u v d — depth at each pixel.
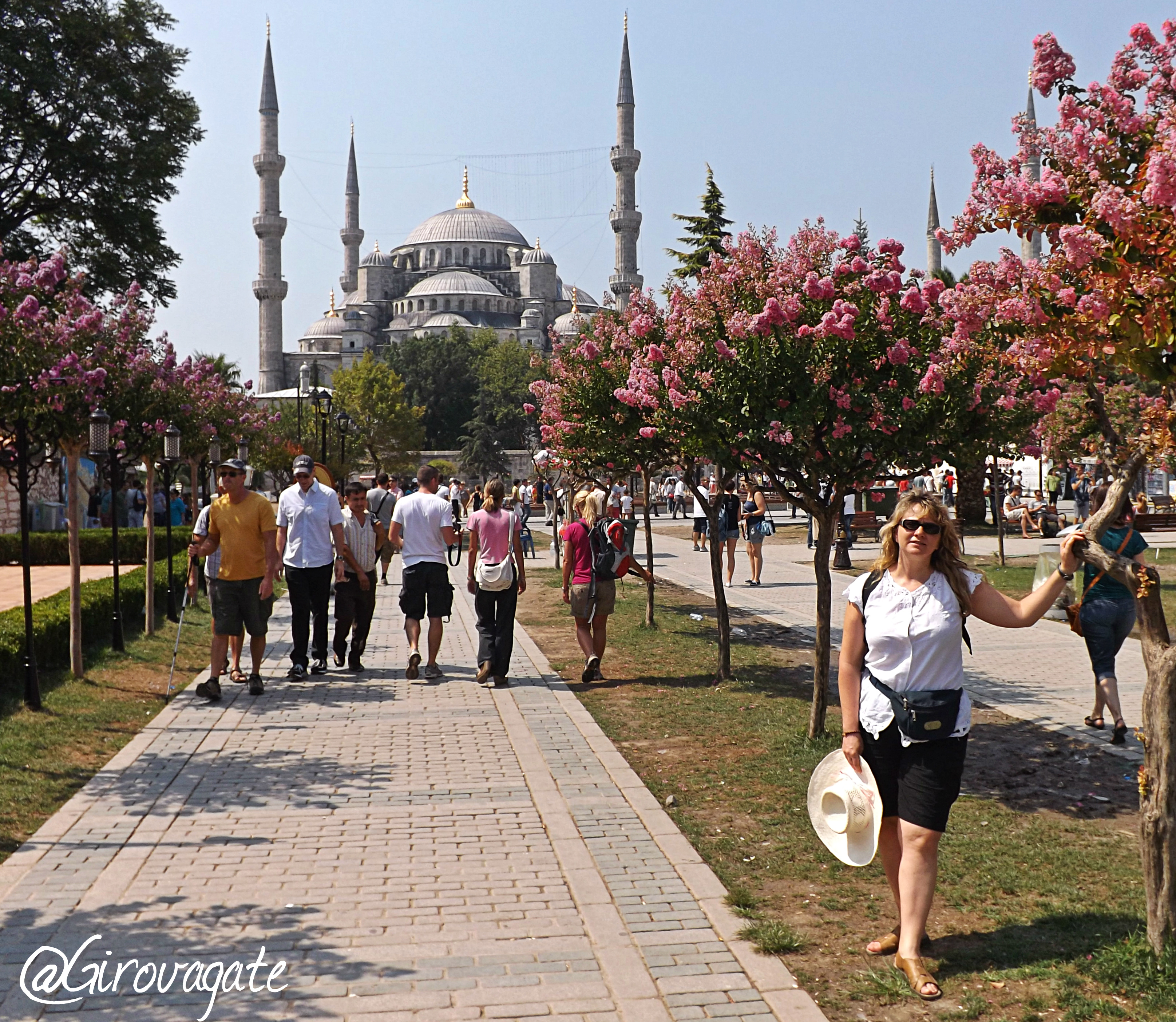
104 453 10.36
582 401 11.79
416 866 5.51
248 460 33.28
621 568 10.70
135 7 34.53
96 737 8.42
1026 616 4.39
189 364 16.66
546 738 8.26
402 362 124.88
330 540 11.12
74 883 5.26
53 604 12.62
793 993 4.05
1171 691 4.21
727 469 9.27
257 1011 3.98
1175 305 4.18
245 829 6.11
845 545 23.22
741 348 7.63
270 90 130.25
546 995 4.07
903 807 4.32
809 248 7.73
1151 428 4.34
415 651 10.88
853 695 4.48
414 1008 3.99
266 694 10.12
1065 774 7.27
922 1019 3.90
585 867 5.45
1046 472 35.97
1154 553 25.34
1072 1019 3.85
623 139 111.31
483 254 162.75
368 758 7.68
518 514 10.65
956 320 5.16
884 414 7.32
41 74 31.62
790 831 6.03
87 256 34.69
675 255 32.56
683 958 4.38
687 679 10.89
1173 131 4.12
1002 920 4.79
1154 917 4.24
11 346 9.41
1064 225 4.93
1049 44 4.99
